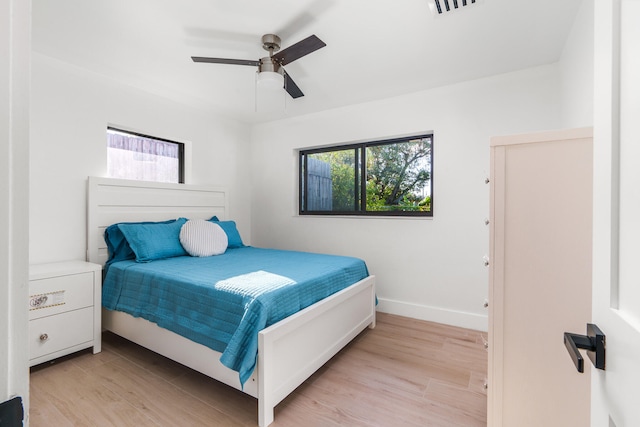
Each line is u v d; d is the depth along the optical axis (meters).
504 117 2.65
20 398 0.36
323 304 1.98
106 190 2.71
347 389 1.87
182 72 2.65
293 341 1.74
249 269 2.26
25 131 0.37
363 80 2.78
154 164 3.30
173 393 1.81
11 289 0.36
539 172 1.23
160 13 1.86
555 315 1.21
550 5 1.78
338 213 3.64
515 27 1.98
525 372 1.25
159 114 3.16
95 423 1.54
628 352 0.51
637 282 0.50
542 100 2.51
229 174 3.92
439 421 1.58
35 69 2.35
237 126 4.02
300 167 3.99
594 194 0.68
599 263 0.65
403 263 3.15
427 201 3.21
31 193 2.36
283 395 1.65
